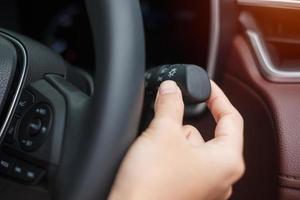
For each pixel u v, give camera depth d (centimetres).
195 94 32
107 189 30
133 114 30
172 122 30
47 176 32
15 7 81
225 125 33
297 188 56
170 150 30
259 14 64
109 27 31
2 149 33
